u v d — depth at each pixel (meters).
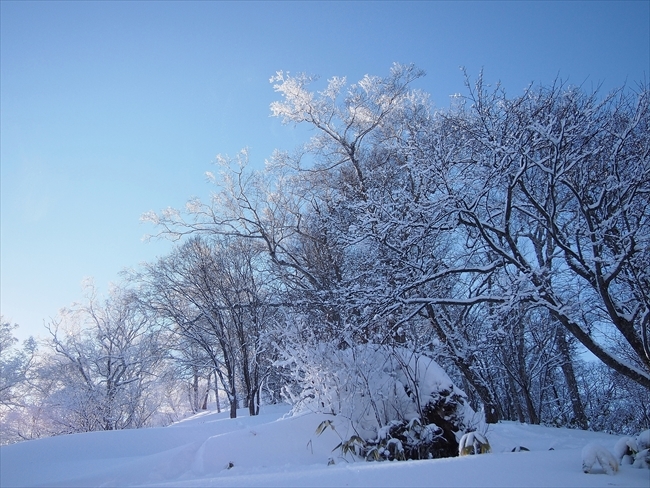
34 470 8.35
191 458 7.26
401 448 6.47
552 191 9.47
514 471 3.79
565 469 3.86
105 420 20.22
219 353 21.36
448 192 10.10
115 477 6.89
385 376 7.92
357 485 3.55
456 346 13.70
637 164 9.31
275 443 7.04
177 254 20.89
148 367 22.53
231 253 20.52
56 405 20.00
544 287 9.41
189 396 29.14
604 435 10.51
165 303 21.06
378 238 11.02
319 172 19.31
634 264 9.34
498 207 11.05
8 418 22.48
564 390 19.22
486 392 13.03
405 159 14.11
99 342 22.66
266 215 20.42
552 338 16.89
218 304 20.23
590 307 11.78
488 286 12.42
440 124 11.60
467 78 10.45
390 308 10.52
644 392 16.52
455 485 3.43
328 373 7.93
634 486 3.30
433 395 7.52
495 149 9.77
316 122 18.77
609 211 9.87
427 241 12.52
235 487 3.79
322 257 18.09
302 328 9.41
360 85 18.73
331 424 7.29
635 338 8.87
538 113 10.08
